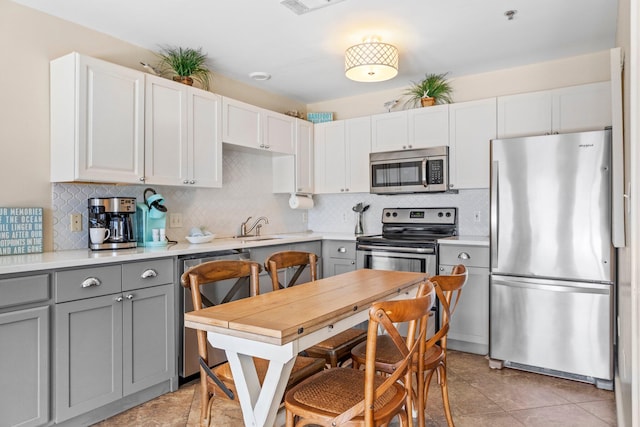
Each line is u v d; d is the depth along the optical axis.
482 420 2.24
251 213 4.12
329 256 4.09
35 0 2.44
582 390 2.61
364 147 4.18
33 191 2.52
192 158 3.13
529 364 2.86
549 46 3.20
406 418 1.59
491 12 2.66
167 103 2.95
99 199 2.61
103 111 2.55
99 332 2.24
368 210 4.48
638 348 1.00
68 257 2.23
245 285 3.07
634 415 1.03
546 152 2.78
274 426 1.49
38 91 2.54
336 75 3.83
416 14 2.67
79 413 2.14
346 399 1.44
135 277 2.42
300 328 1.33
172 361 2.62
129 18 2.68
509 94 3.68
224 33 2.92
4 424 1.87
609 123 3.04
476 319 3.26
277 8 2.57
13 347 1.90
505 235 2.93
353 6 2.56
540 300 2.80
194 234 3.23
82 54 2.58
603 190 2.60
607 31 2.95
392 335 1.25
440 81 3.89
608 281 2.59
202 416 1.73
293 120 4.22
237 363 1.44
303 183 4.34
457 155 3.65
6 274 1.88
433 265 3.41
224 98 3.42
